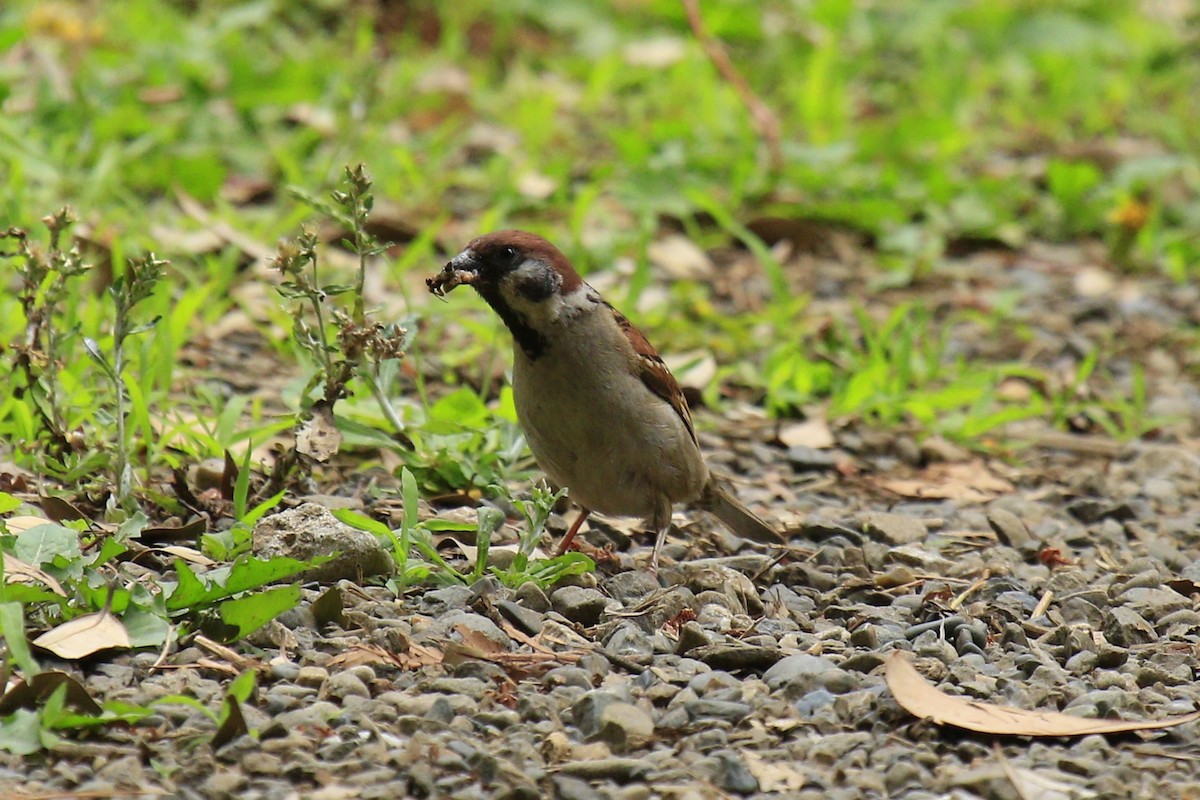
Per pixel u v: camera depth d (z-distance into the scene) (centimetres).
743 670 768
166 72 1773
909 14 2439
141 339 1092
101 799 604
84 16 1909
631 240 1579
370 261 1459
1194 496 1170
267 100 1772
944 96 2122
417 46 2136
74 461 903
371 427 1012
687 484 943
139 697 677
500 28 2197
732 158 1778
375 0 2169
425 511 953
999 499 1125
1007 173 1941
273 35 2036
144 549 830
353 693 700
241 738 647
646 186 1694
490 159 1778
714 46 1775
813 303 1575
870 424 1273
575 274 908
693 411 1272
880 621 852
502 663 741
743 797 641
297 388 1109
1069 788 652
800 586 922
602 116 1989
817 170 1800
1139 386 1316
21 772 624
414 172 1630
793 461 1179
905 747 687
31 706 659
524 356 911
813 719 707
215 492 934
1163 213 1889
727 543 998
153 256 863
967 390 1256
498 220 1502
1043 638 834
